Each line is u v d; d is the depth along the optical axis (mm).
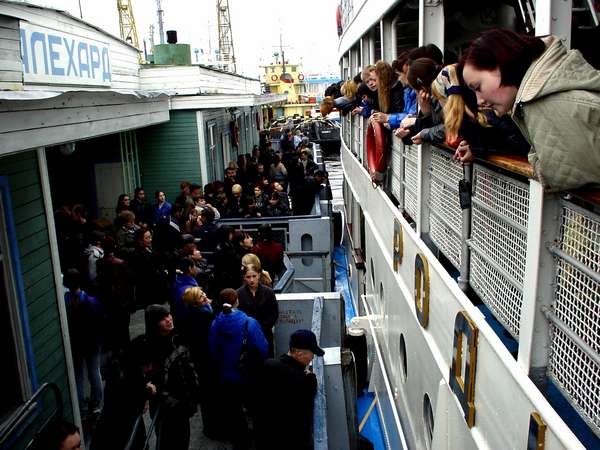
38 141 4605
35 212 5441
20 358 5074
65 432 3164
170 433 4793
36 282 5406
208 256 9117
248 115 26000
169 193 14367
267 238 7969
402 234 4879
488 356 2535
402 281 4922
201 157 14211
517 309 2365
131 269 7402
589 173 1641
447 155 3469
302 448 4312
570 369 1954
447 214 3545
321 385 4848
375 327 7008
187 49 17328
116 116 7367
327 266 9805
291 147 24562
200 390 5734
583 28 3092
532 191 2070
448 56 5609
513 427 2232
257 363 5293
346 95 6906
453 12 5578
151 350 4422
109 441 4047
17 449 4684
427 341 3736
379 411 6570
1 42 4266
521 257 2293
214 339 5320
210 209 9672
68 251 7836
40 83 7273
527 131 1783
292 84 60844
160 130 14070
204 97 13797
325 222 10164
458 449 3053
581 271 1805
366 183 8000
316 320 5984
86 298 6203
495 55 1789
